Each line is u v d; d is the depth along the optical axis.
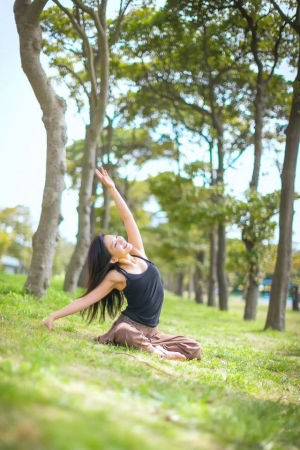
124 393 4.00
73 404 3.21
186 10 22.17
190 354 7.39
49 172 13.59
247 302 23.66
